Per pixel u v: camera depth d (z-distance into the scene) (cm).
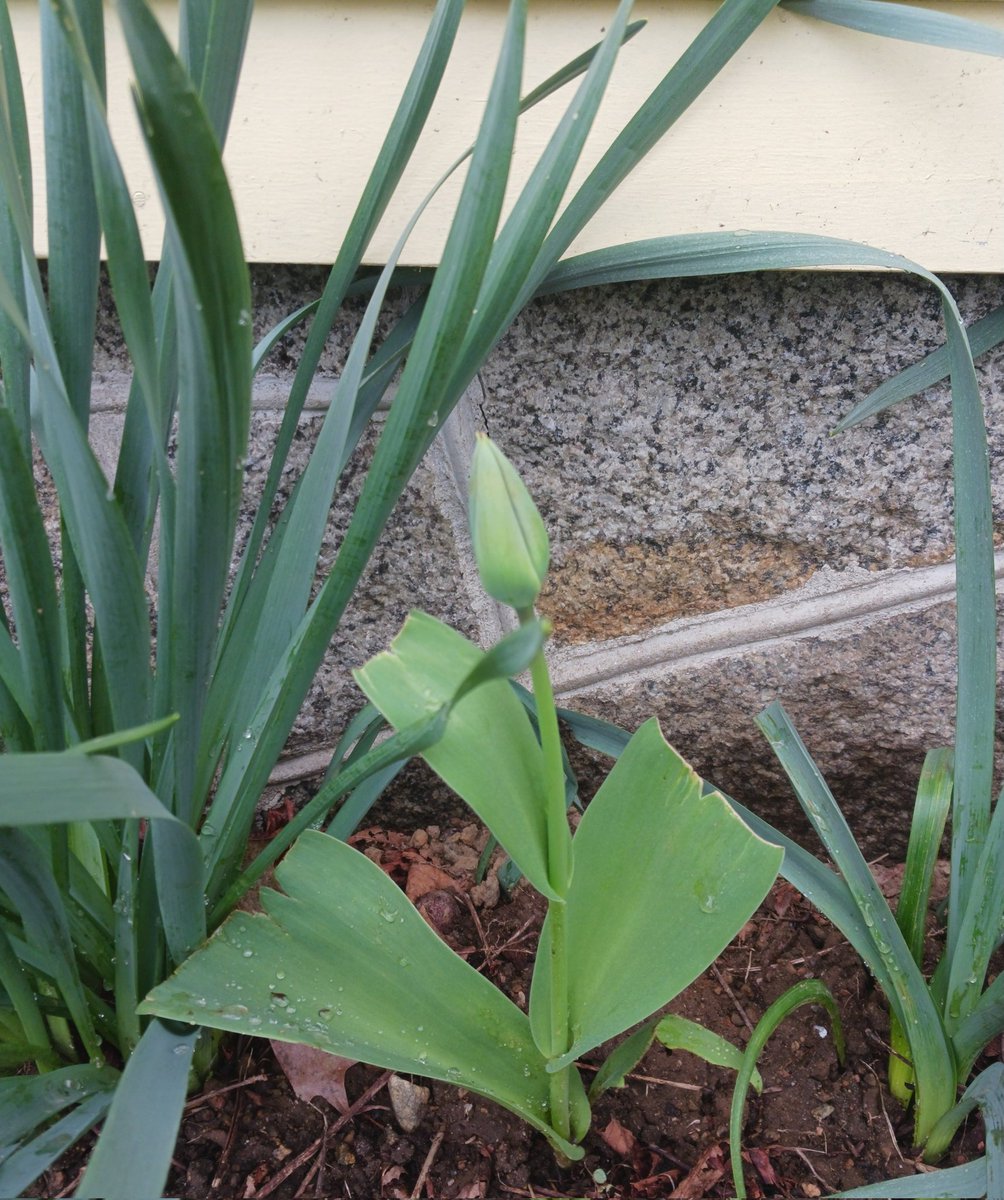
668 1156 60
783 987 69
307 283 65
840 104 60
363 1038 51
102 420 68
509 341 66
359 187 61
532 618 44
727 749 78
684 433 68
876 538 71
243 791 56
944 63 59
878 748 77
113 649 47
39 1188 57
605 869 53
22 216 46
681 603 73
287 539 56
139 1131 45
